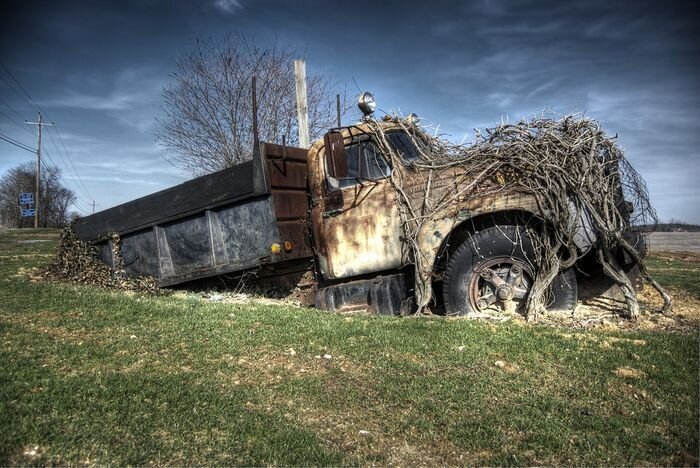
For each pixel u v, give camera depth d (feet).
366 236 19.88
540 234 18.22
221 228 22.86
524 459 9.53
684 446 9.79
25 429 9.70
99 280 25.80
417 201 19.08
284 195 21.80
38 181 201.57
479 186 18.49
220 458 9.40
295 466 9.24
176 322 17.84
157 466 9.08
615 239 17.94
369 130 20.03
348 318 18.44
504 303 18.67
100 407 10.88
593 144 18.10
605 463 9.34
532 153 18.22
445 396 12.01
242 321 18.08
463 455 9.78
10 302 19.95
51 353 14.07
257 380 12.97
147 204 24.68
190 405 11.28
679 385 12.25
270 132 50.16
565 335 15.92
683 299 21.89
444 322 17.34
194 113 50.90
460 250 18.79
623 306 19.90
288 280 23.54
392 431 10.62
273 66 51.42
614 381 12.62
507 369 13.57
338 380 13.03
